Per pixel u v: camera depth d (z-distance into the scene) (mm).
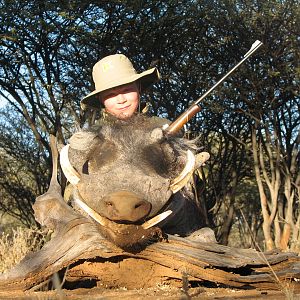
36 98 7320
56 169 2191
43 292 1709
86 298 1559
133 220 1579
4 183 8664
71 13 6180
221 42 6965
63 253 1767
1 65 6969
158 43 6977
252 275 1774
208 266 1736
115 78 2340
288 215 6891
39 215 2020
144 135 1852
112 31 6691
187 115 2189
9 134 8492
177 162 1899
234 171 8258
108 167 1761
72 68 7074
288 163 7664
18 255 2859
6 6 5961
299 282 1790
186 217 2178
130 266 1779
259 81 6848
